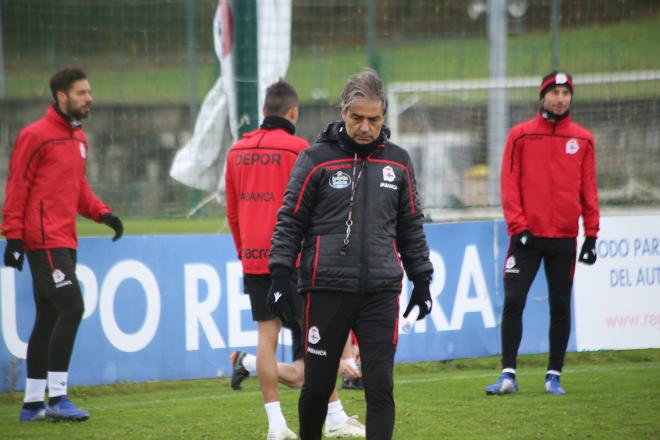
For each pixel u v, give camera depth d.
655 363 29.47
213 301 27.17
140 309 26.34
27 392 21.61
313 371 15.38
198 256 27.05
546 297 30.17
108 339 25.92
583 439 18.36
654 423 19.78
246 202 19.38
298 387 21.06
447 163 45.62
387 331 15.19
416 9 60.19
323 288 15.15
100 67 56.69
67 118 21.31
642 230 31.02
